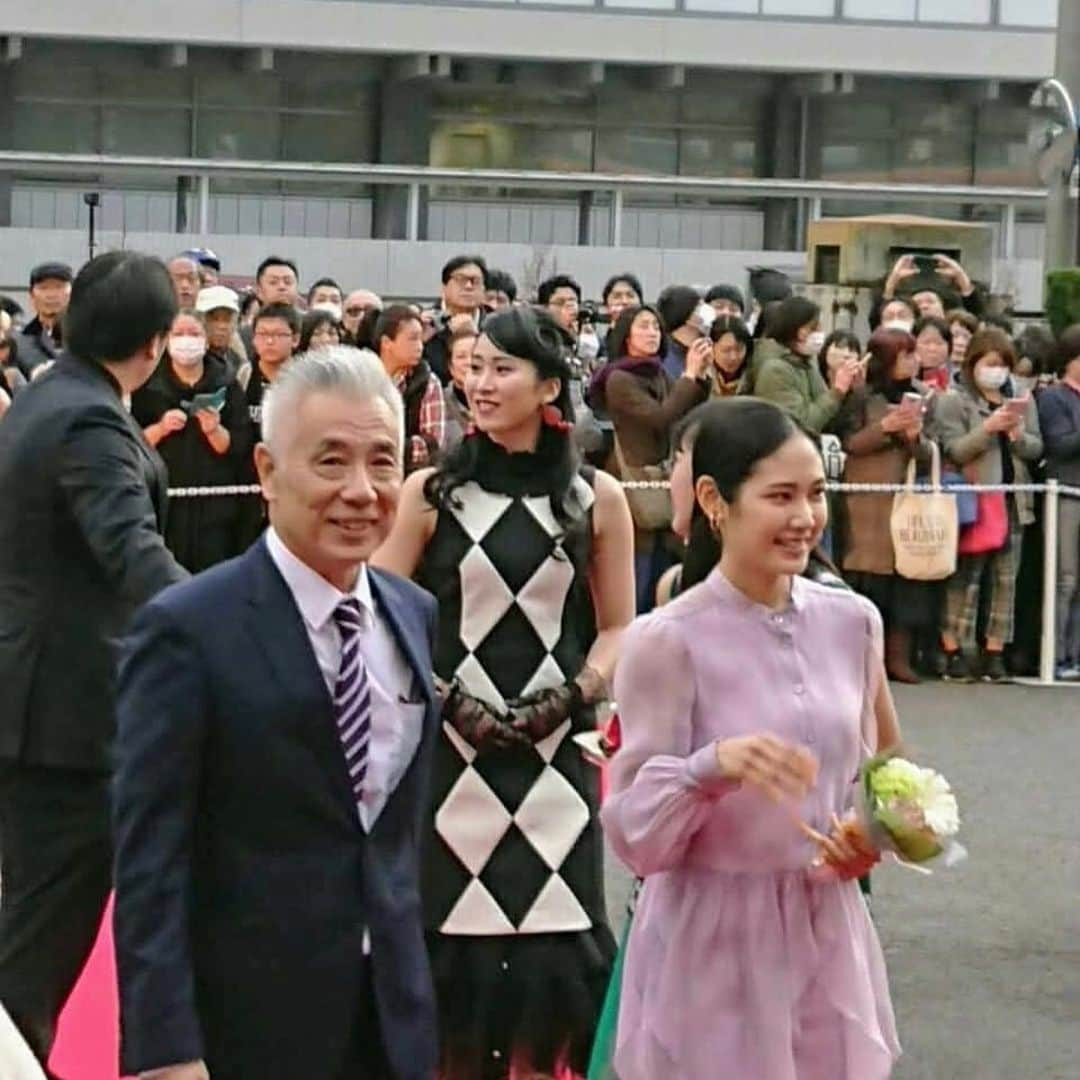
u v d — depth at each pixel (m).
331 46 47.72
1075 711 21.23
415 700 7.05
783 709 8.13
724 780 7.86
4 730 9.78
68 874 9.89
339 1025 6.88
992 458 22.30
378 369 6.98
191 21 46.91
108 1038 8.73
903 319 24.27
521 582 10.05
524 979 10.10
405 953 6.95
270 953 6.82
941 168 52.03
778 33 50.06
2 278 45.41
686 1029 8.13
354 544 6.89
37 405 9.73
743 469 8.10
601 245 50.19
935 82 52.03
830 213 51.25
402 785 7.01
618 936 11.31
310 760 6.84
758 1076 8.08
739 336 21.33
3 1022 5.41
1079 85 29.61
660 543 20.94
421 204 49.09
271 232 48.66
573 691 10.07
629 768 8.14
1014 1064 11.91
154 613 6.86
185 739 6.79
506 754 10.09
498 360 10.00
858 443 21.81
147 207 48.09
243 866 6.84
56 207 47.78
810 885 8.16
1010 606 22.64
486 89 49.97
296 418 6.89
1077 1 29.56
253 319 22.77
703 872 8.16
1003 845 16.30
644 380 21.03
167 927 6.77
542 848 10.12
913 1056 11.97
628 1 49.41
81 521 9.56
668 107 50.94
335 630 6.93
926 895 15.05
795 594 8.30
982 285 29.14
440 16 48.25
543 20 48.84
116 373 9.84
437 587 10.07
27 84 47.53
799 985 8.14
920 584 22.20
